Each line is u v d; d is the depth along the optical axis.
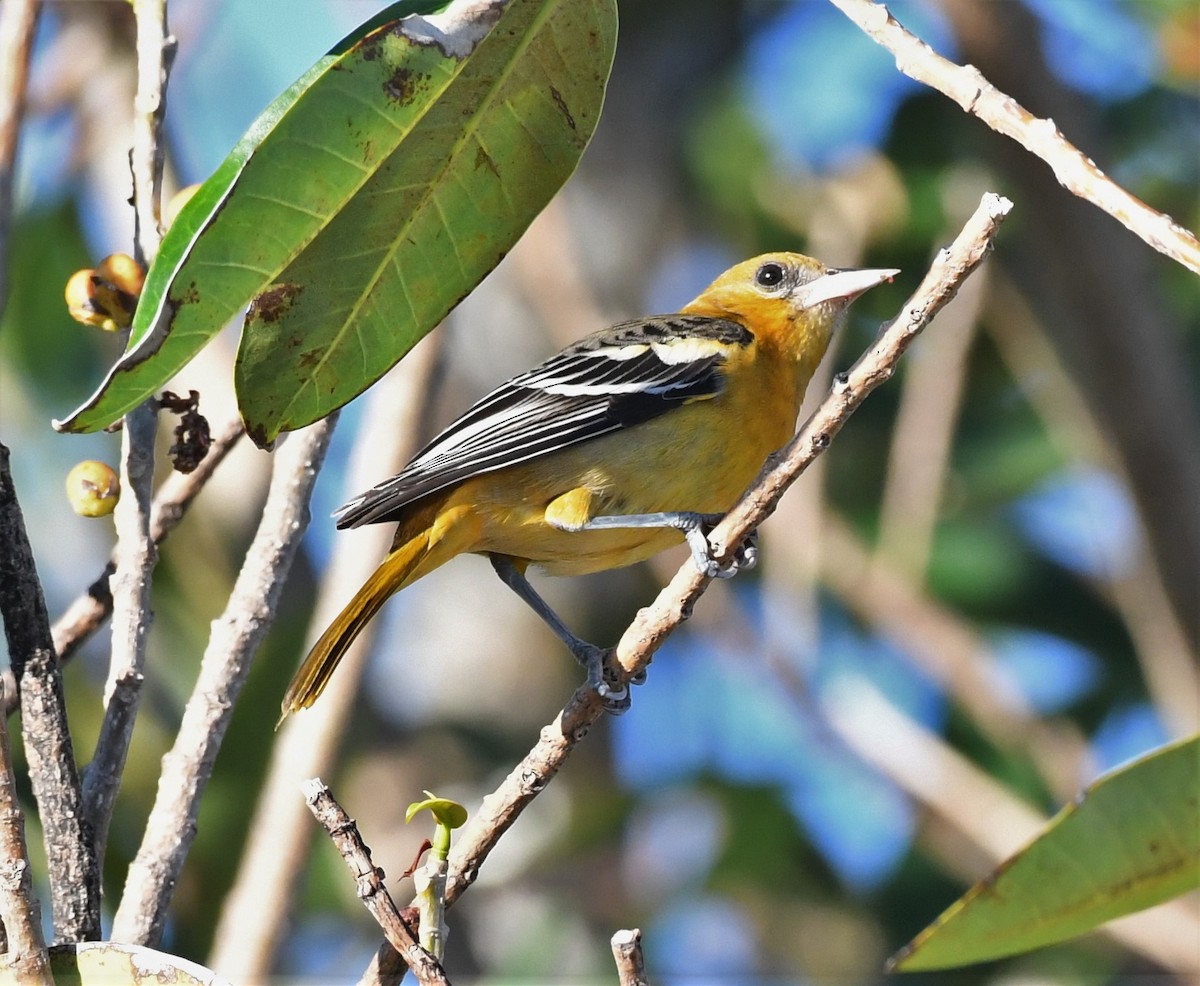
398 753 13.89
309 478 6.27
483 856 5.40
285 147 5.08
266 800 8.62
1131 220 4.69
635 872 13.47
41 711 5.24
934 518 13.36
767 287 9.65
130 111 12.80
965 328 13.43
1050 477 13.86
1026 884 5.84
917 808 12.70
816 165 14.70
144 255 6.20
